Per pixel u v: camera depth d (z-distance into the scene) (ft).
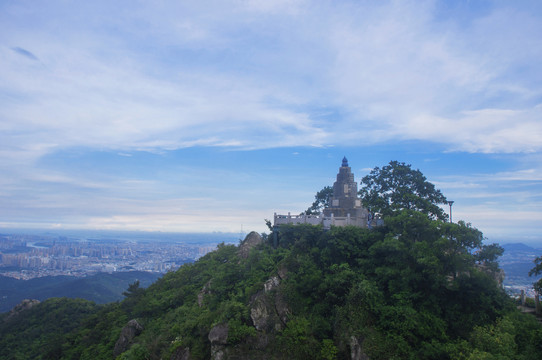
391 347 91.81
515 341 88.69
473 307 101.86
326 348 96.48
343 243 121.80
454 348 88.48
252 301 115.34
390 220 116.57
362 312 99.66
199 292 151.64
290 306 110.32
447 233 107.65
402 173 141.59
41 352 180.96
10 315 260.62
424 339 94.94
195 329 120.16
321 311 107.86
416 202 131.85
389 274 105.70
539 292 97.55
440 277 100.63
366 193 147.33
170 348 116.67
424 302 101.60
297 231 137.18
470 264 104.99
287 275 119.24
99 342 161.17
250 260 138.51
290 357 98.12
